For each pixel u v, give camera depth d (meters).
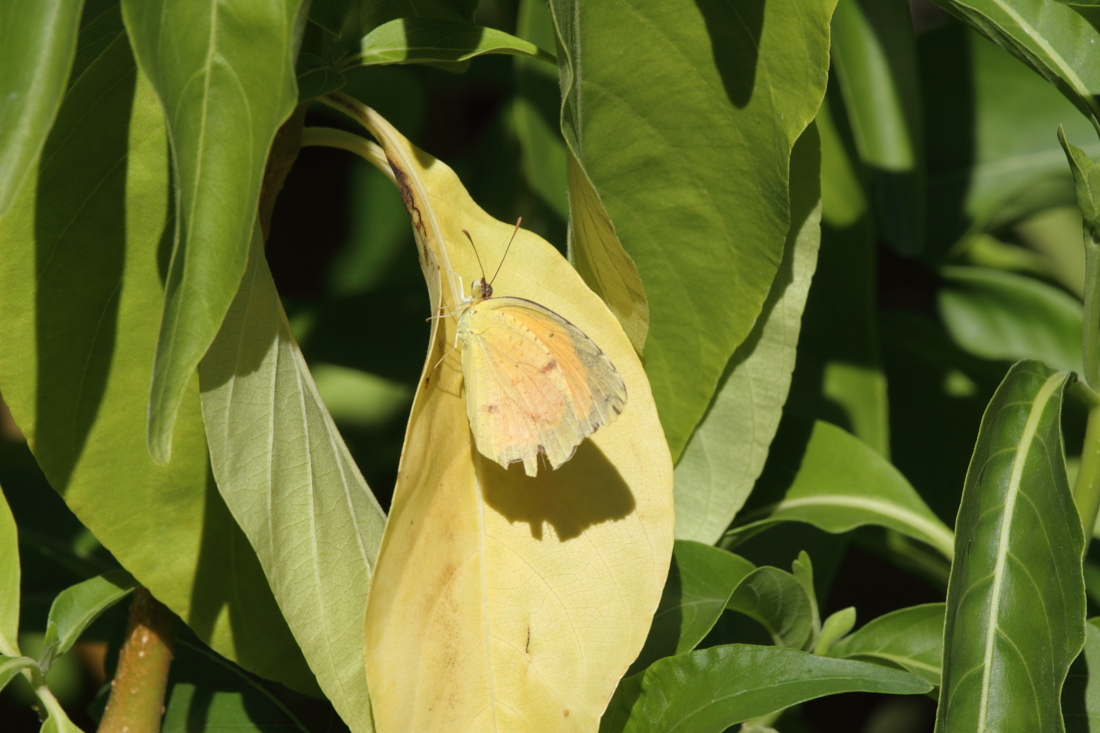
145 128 0.56
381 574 0.55
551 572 0.56
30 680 0.58
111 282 0.57
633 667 0.59
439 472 0.56
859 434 0.67
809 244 0.60
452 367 0.56
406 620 0.55
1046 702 0.57
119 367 0.57
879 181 0.69
